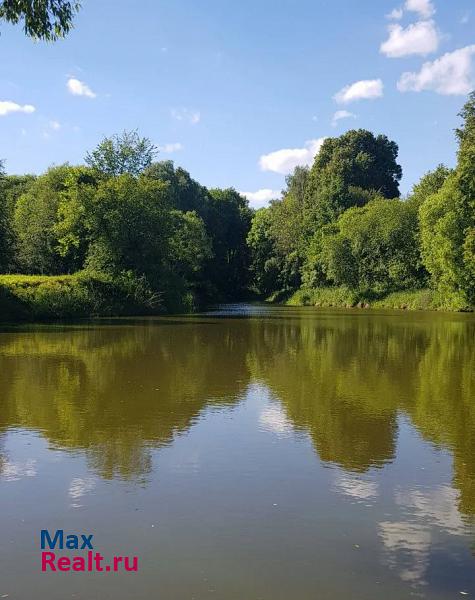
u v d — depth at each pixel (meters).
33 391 10.75
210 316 36.94
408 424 8.66
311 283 62.50
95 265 41.09
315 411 9.44
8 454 7.00
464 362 15.24
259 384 11.80
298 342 20.11
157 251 42.88
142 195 42.25
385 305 51.38
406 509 5.48
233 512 5.36
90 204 40.72
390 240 52.66
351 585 4.15
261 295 80.12
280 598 3.99
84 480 6.14
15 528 5.02
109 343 19.22
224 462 6.78
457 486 6.10
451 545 4.77
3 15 9.47
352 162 72.06
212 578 4.23
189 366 14.08
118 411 9.23
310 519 5.23
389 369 13.97
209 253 64.75
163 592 4.06
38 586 4.14
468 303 42.12
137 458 6.90
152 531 4.97
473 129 40.78
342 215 59.84
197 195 77.19
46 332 23.59
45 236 48.22
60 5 9.61
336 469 6.59
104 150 49.19
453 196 41.28
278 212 71.56
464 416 9.16
